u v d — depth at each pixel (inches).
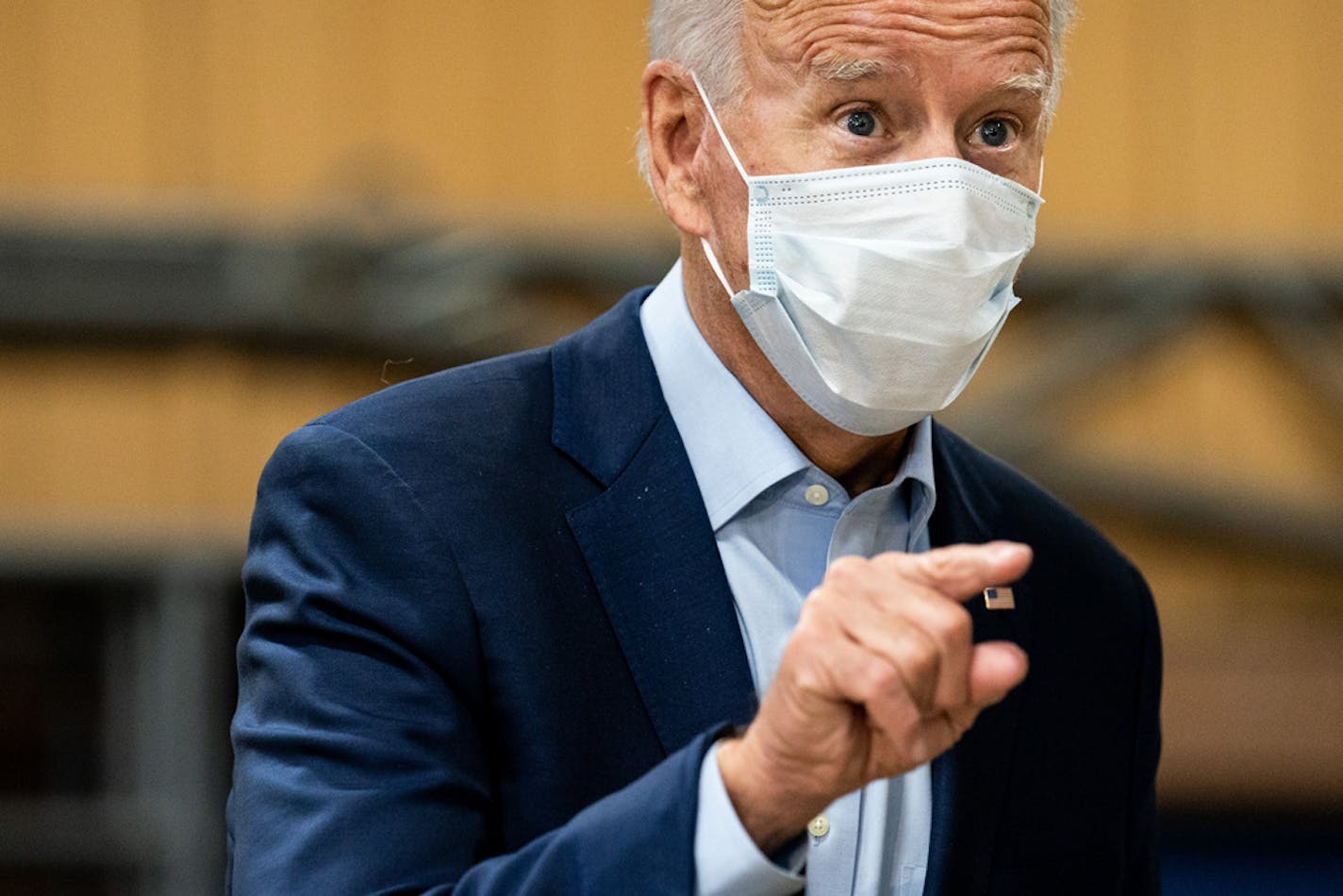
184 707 462.9
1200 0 500.7
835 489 170.7
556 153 476.4
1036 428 500.1
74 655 462.3
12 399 458.9
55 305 455.5
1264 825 480.7
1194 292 502.0
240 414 465.1
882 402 161.8
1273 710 486.3
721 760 127.7
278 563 158.1
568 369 173.8
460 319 468.1
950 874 163.9
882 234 157.9
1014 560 120.6
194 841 461.4
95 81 457.1
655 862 125.2
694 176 171.0
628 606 160.9
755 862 124.3
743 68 163.0
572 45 477.1
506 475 162.6
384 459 159.0
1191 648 498.9
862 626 120.7
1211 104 502.0
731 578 167.6
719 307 169.0
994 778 169.6
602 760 155.3
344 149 467.8
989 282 159.2
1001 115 161.3
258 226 461.7
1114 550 191.5
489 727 154.9
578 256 472.4
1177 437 506.3
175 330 461.4
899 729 119.3
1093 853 177.3
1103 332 503.2
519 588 157.0
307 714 148.3
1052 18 167.8
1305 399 505.7
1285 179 502.9
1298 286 502.0
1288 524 505.0
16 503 458.9
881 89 157.2
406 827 141.3
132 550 460.8
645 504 165.3
